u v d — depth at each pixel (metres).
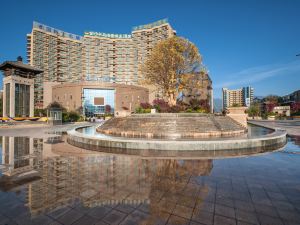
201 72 24.55
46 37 83.94
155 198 4.25
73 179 5.52
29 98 34.50
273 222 3.29
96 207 3.83
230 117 19.17
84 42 93.12
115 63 94.25
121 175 5.86
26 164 7.22
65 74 88.94
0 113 38.47
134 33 93.44
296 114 58.78
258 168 6.56
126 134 13.98
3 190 4.72
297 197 4.29
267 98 87.69
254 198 4.25
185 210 3.70
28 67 34.41
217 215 3.52
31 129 23.89
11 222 3.28
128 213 3.58
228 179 5.48
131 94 70.50
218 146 9.25
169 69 23.34
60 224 3.21
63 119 39.84
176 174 5.94
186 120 14.90
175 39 22.75
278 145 10.92
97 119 56.16
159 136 13.23
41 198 4.25
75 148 10.42
